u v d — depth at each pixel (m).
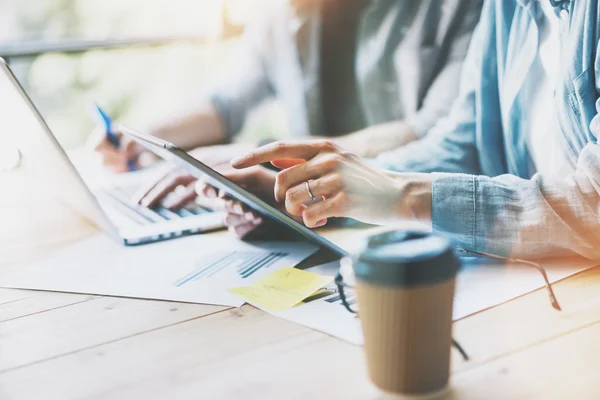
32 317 0.72
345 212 0.80
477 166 1.15
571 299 0.67
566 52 0.91
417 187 0.80
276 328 0.64
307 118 1.69
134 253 0.94
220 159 1.10
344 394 0.50
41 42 1.72
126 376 0.56
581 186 0.78
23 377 0.57
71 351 0.62
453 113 1.21
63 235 1.10
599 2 0.85
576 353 0.55
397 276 0.46
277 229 0.94
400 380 0.49
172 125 1.47
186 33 1.88
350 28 1.63
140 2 1.98
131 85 2.88
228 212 0.95
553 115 0.99
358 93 1.65
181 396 0.52
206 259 0.88
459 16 1.39
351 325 0.63
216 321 0.67
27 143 1.13
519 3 1.06
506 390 0.50
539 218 0.78
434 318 0.48
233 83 1.63
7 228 1.18
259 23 1.69
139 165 1.32
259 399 0.50
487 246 0.80
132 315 0.70
